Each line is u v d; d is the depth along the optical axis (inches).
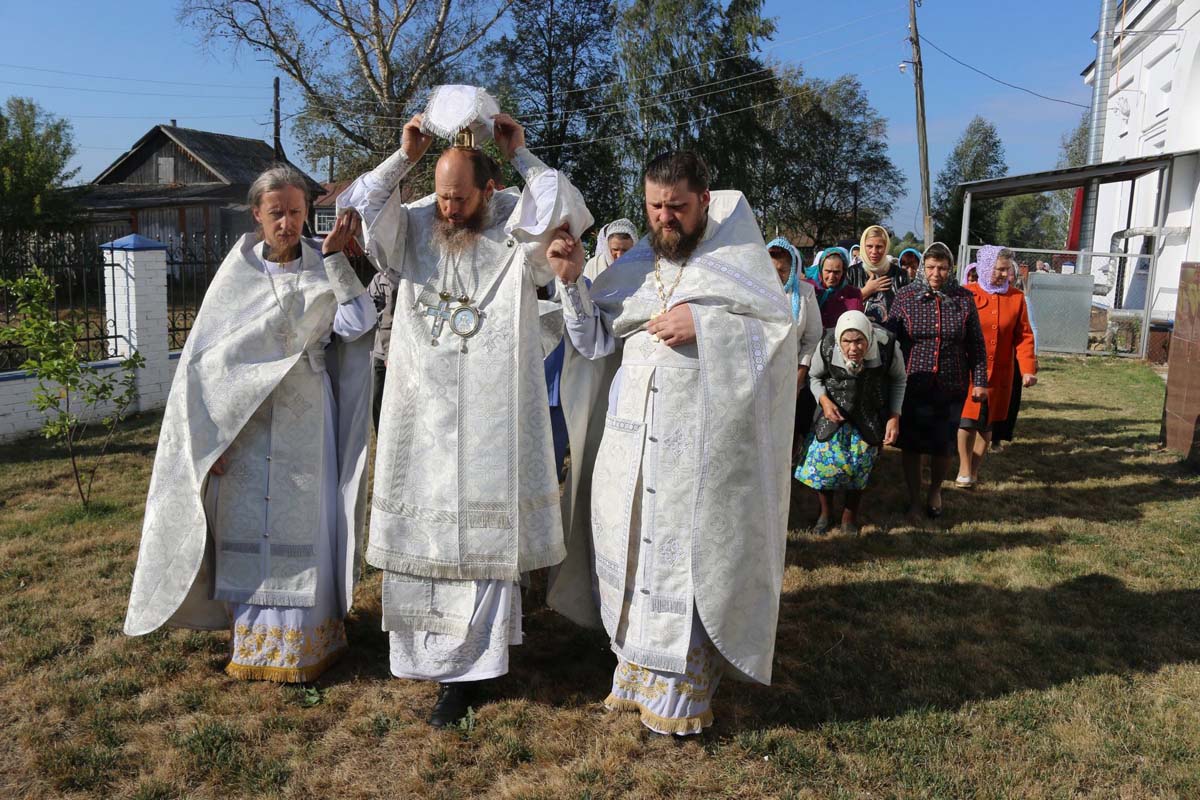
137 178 1371.8
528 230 122.5
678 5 1386.6
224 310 138.7
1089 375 486.6
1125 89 892.0
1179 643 155.2
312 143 1129.4
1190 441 281.9
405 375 131.3
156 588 136.1
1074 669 146.1
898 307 228.8
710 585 120.7
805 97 1996.8
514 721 128.7
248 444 137.3
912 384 224.1
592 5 1401.3
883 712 133.3
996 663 148.9
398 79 1106.7
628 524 125.3
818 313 199.6
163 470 136.6
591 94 1421.0
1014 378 279.4
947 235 1425.9
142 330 348.8
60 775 114.7
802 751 122.1
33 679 137.6
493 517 127.5
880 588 181.5
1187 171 650.8
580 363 137.8
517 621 130.0
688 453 122.3
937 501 230.5
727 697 137.1
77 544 196.2
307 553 137.6
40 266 320.5
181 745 121.6
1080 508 236.2
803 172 1991.9
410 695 135.8
